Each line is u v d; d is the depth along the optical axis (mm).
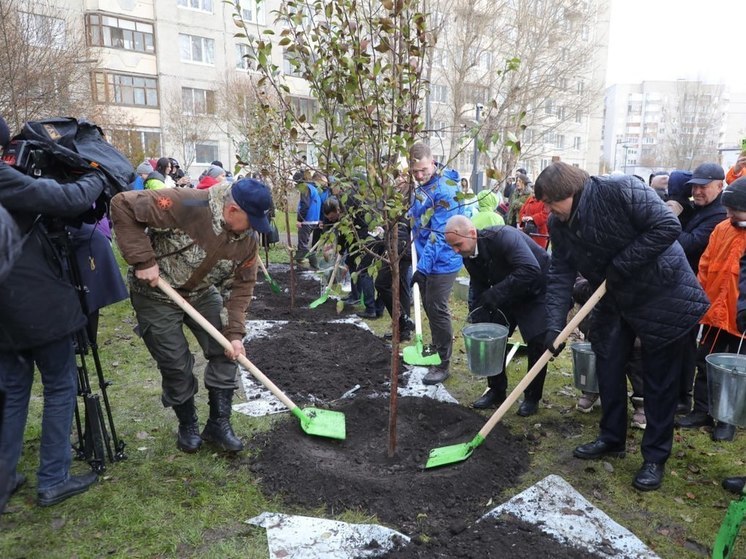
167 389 3256
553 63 17609
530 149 17219
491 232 3902
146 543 2607
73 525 2713
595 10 21344
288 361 5094
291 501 2963
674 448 3648
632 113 102938
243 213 2873
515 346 4398
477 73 17625
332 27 3002
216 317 3393
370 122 2787
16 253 1393
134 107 26234
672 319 2947
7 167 2334
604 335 3336
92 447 3141
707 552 2639
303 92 21172
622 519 2879
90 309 3053
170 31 26672
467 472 3193
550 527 2756
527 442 3711
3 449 2574
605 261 3070
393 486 3041
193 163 27641
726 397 2826
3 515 2756
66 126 2789
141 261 2875
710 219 4113
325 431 3619
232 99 22797
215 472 3191
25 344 2537
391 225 3035
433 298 4594
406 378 4785
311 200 9836
